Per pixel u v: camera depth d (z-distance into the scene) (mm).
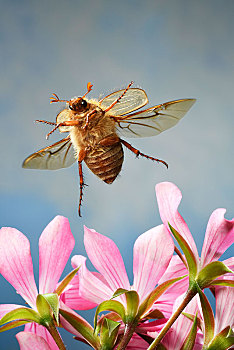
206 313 218
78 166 276
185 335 219
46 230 223
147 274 221
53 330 218
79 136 275
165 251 221
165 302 223
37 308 218
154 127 278
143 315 218
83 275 221
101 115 274
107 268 222
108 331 216
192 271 218
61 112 279
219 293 220
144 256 221
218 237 220
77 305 223
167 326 215
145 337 219
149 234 222
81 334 216
